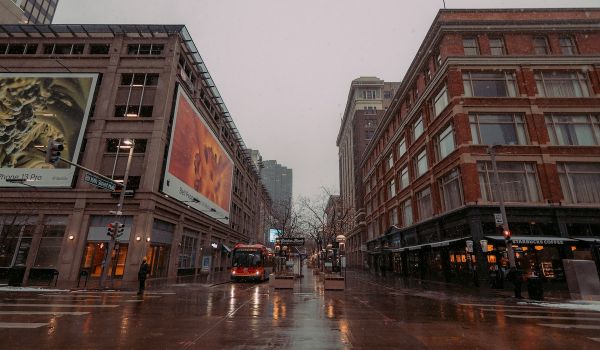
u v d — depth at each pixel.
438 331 8.71
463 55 27.69
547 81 27.41
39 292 16.91
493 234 23.67
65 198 26.47
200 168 37.00
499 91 27.31
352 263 76.88
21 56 30.25
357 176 74.81
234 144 54.81
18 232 25.97
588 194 24.56
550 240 22.31
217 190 43.84
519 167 25.34
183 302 13.99
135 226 25.75
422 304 14.30
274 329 8.66
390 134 47.44
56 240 25.97
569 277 18.19
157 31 31.22
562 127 26.12
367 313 11.66
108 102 28.89
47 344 6.84
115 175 27.33
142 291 17.36
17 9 42.31
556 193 24.17
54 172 27.05
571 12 29.05
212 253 42.53
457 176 26.86
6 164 27.48
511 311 12.52
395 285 25.23
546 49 28.33
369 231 60.44
